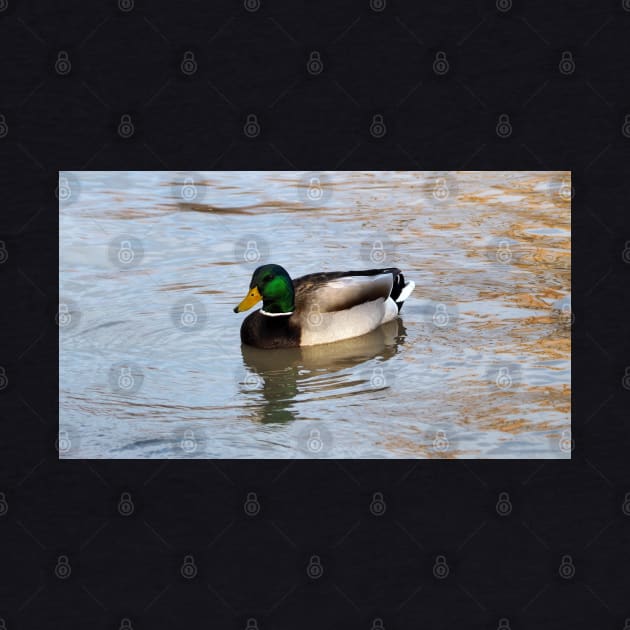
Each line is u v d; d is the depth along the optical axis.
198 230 18.20
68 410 12.12
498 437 11.28
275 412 12.04
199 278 16.36
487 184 20.66
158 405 12.29
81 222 18.20
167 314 15.15
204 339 14.46
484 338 14.23
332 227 18.44
